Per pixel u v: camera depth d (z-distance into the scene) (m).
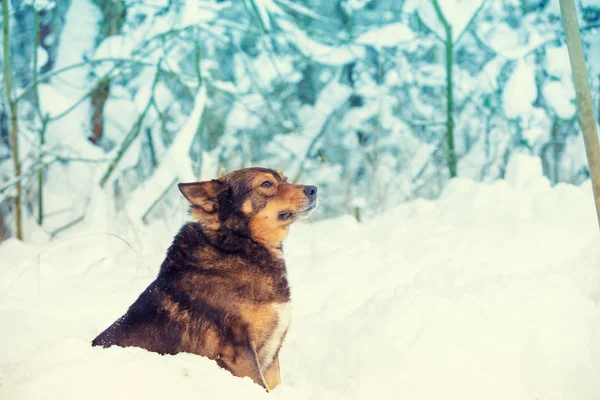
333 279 5.96
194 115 8.48
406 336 4.26
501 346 3.93
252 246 4.30
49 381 3.11
